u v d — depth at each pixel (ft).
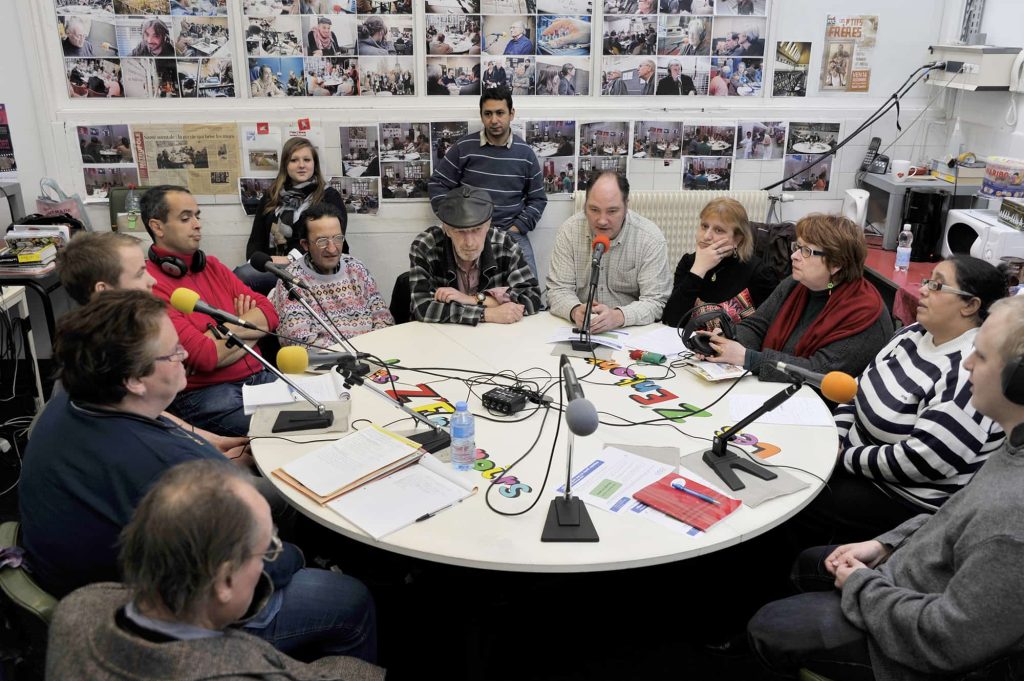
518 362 8.07
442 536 5.09
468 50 12.85
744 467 5.92
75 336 4.72
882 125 13.61
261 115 12.82
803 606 5.33
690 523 5.24
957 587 4.34
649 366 8.02
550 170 13.52
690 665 6.71
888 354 7.18
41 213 12.04
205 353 8.11
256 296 9.25
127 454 4.74
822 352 7.89
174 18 12.20
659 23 12.92
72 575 4.80
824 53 13.24
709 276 9.84
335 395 7.20
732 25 13.00
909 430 6.68
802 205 14.03
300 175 12.53
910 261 11.85
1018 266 9.46
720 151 13.60
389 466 5.80
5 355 12.76
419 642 6.93
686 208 13.62
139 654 3.18
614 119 13.33
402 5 12.51
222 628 3.60
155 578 3.31
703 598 7.46
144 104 12.57
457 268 9.79
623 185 9.53
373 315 9.94
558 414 6.88
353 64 12.74
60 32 12.03
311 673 3.82
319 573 5.55
